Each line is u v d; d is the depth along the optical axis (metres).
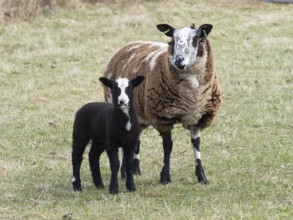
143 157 22.19
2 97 30.28
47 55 37.62
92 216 15.81
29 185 19.03
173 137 24.52
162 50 19.73
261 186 17.98
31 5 44.91
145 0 48.47
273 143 22.83
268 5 48.62
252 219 15.05
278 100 28.64
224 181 18.81
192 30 18.19
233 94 29.83
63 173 20.44
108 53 38.03
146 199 17.12
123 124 17.25
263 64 34.84
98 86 32.22
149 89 19.03
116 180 17.80
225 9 47.16
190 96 18.53
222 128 25.12
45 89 31.69
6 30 41.91
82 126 18.38
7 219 15.90
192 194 17.62
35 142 24.09
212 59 18.61
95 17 45.03
